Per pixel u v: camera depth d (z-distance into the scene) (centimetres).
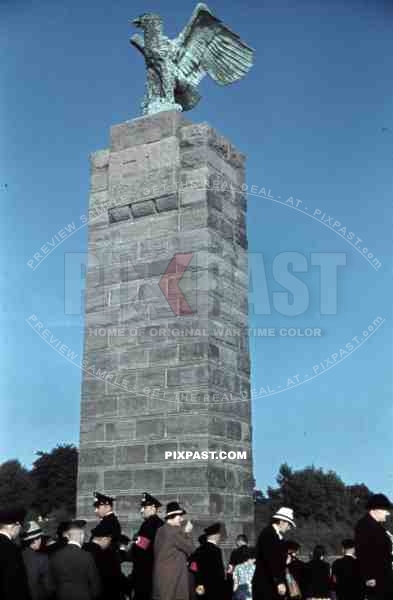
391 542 1159
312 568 1576
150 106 2020
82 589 1041
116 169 1981
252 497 1839
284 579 1176
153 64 2055
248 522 1802
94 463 1831
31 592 1119
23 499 6588
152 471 1750
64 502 6669
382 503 1152
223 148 1961
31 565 1135
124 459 1794
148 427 1783
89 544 1229
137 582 1303
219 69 2042
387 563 1127
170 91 2023
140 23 2073
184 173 1895
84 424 1869
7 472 6706
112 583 1212
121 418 1823
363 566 1126
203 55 2066
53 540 1444
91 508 1805
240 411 1848
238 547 1594
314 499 9081
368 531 1134
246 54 2008
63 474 6725
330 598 1573
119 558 1312
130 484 1769
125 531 1741
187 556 1259
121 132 2000
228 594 1322
